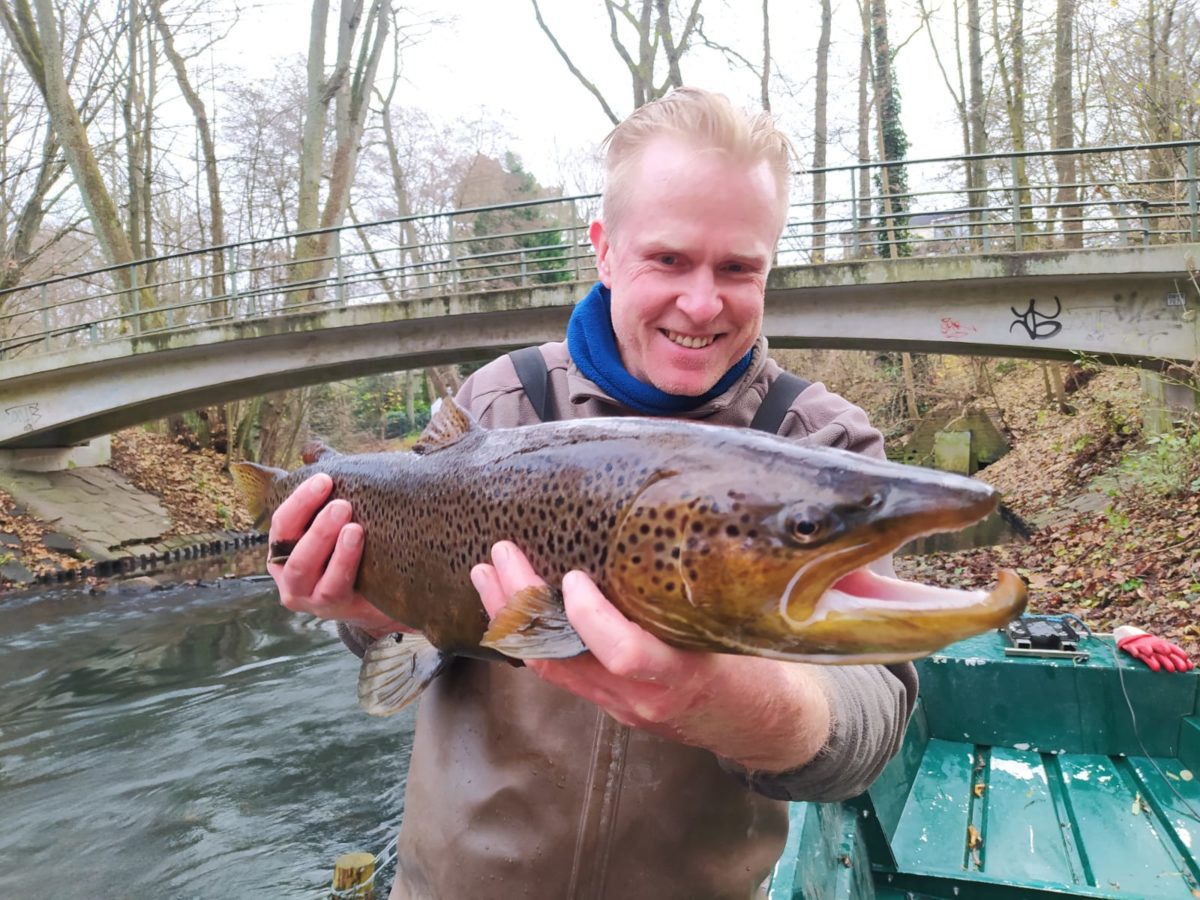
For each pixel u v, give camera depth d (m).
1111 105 17.23
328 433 41.28
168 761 7.70
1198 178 11.68
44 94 20.30
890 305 13.48
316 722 8.55
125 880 5.79
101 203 20.59
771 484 1.27
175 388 17.67
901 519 1.17
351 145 22.23
